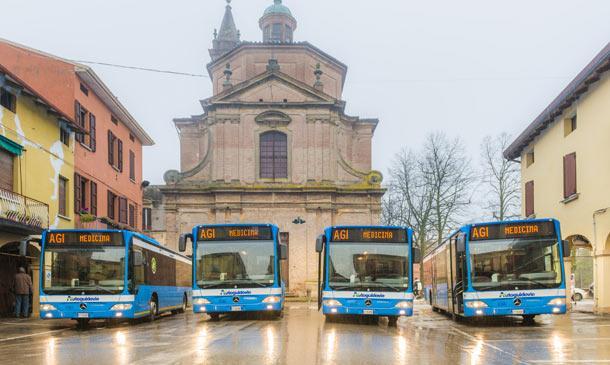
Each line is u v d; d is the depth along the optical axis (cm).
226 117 4159
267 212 4066
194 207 4084
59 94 2780
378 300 1753
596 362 989
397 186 4834
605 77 2083
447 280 2148
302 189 4059
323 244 1908
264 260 1961
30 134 2384
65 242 1775
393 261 1791
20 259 2445
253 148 4150
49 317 1725
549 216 2686
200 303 1930
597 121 2147
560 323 1831
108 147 3338
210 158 4159
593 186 2195
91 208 3044
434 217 4644
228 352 1099
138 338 1416
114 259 1784
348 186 4144
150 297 2050
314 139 4169
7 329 1750
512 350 1148
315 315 2347
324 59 4512
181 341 1318
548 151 2697
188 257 3120
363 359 1011
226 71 4231
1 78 2133
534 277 1700
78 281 1753
